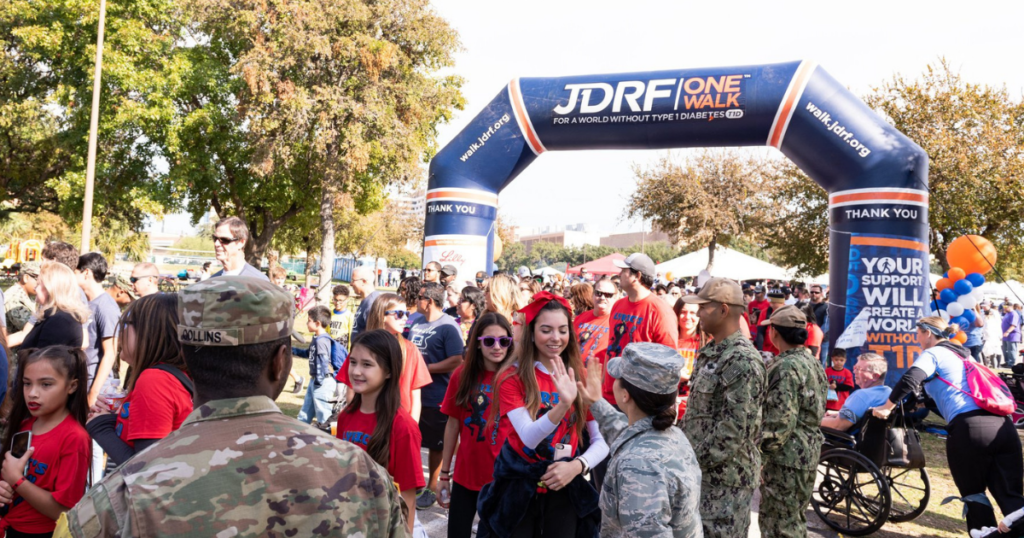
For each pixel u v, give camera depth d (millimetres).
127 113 21453
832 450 5586
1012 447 4773
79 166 22656
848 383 8438
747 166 30797
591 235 131375
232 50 24297
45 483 2898
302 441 1490
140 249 31906
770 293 11320
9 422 3059
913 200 9656
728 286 3648
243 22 21266
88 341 5023
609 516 2566
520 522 3236
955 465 4957
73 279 4570
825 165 10164
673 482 2426
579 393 3209
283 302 1612
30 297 6938
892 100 22297
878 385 5684
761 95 10312
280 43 21234
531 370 3377
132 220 27547
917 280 9633
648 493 2375
